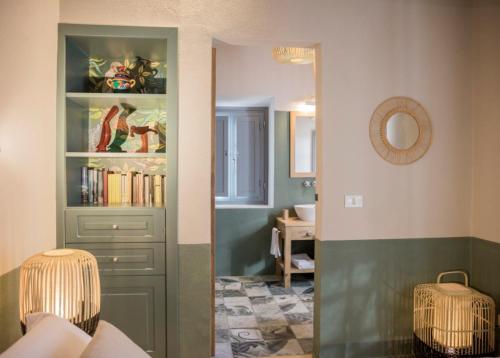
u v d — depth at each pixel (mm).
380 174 2594
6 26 1689
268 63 4402
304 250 4461
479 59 2631
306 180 4512
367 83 2566
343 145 2547
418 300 2568
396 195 2613
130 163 2691
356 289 2576
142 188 2574
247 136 4805
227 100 4504
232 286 4078
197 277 2404
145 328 2350
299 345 2777
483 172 2600
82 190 2541
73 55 2418
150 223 2344
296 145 4477
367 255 2588
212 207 2637
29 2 1929
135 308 2346
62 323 1206
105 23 2328
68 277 1668
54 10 2258
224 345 2766
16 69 1781
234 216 4410
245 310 3420
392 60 2594
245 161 4797
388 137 2594
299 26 2486
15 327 1767
